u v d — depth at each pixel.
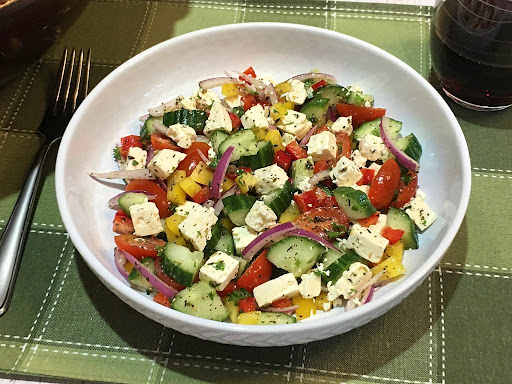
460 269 0.31
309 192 0.31
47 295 0.30
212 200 0.32
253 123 0.33
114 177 0.32
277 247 0.28
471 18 0.33
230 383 0.27
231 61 0.39
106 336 0.28
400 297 0.25
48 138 0.36
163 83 0.37
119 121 0.36
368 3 0.45
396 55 0.42
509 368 0.27
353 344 0.28
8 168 0.36
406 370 0.27
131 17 0.45
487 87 0.36
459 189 0.29
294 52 0.38
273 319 0.26
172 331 0.29
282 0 0.45
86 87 0.39
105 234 0.31
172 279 0.28
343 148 0.33
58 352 0.28
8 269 0.30
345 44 0.36
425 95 0.34
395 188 0.31
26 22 0.31
